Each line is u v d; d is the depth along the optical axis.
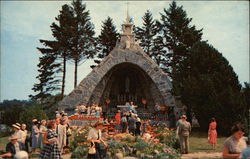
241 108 19.52
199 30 38.28
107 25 45.56
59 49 37.94
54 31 38.84
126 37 30.12
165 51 42.53
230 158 5.67
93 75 28.70
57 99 39.47
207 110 20.06
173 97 27.05
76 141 14.88
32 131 12.41
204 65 21.81
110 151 12.31
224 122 19.61
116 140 14.16
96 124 9.13
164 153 11.95
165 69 41.59
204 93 20.39
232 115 19.50
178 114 25.88
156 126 22.55
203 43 22.98
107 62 29.12
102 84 29.80
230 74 21.02
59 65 39.34
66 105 27.80
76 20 40.12
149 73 28.58
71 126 22.55
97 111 25.53
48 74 38.56
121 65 30.66
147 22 47.28
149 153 12.38
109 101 30.78
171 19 39.78
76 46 39.25
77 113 25.47
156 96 29.41
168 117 25.89
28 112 24.47
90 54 40.06
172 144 15.41
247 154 5.16
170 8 40.75
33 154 11.98
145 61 29.00
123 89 33.66
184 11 39.31
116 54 29.36
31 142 12.94
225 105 19.58
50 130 8.54
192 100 20.97
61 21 38.84
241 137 5.99
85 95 28.11
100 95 29.52
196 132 21.28
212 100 19.78
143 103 31.03
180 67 24.06
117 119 22.27
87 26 40.19
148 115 27.39
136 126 18.48
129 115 22.06
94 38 41.84
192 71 22.44
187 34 36.59
